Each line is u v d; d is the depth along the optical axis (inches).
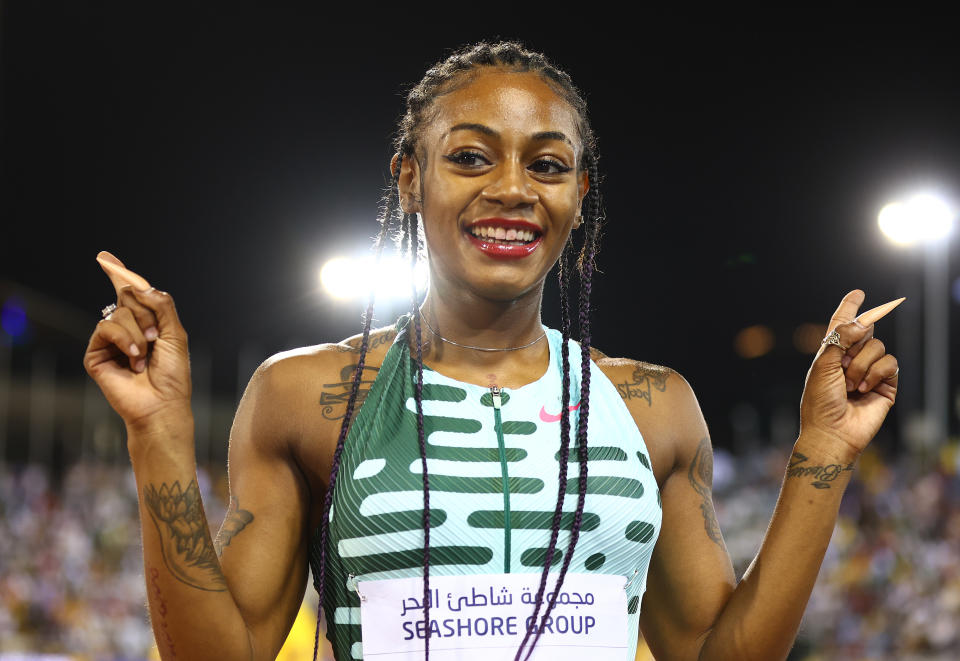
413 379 84.2
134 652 693.3
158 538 76.7
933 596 572.7
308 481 86.0
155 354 77.7
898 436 1042.7
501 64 86.8
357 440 81.9
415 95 89.3
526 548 79.4
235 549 82.2
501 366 87.2
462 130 83.7
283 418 85.0
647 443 89.3
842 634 601.6
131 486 989.2
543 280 87.8
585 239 91.3
